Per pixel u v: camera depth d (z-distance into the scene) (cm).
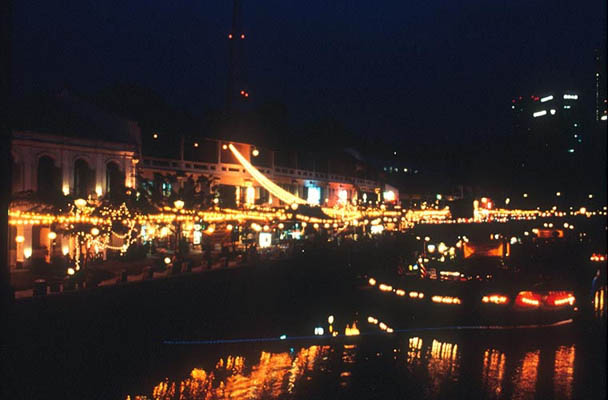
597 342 1311
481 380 1015
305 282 3528
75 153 3102
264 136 5144
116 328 2116
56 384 1551
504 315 1545
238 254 3553
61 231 2548
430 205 6419
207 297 2677
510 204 7900
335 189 5722
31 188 2856
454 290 1720
